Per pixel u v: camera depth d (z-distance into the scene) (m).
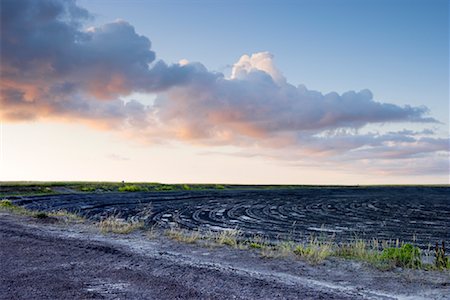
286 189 65.00
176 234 14.38
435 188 75.19
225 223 20.83
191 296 7.11
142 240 13.33
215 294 7.25
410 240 16.19
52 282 7.92
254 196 43.53
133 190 49.62
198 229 18.27
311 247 11.99
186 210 26.94
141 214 23.59
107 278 8.29
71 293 7.20
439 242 15.70
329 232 18.20
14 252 10.75
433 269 9.82
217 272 8.88
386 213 27.17
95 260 9.99
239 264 10.09
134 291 7.39
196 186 64.94
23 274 8.51
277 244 14.15
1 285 7.64
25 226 15.50
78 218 18.81
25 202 29.56
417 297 7.56
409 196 47.00
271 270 9.52
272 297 7.14
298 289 7.71
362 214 26.39
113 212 24.30
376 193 53.97
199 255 11.13
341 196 45.88
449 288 8.16
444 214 26.66
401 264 10.21
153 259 10.14
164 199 35.69
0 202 24.09
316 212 27.52
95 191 45.78
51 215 19.30
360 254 11.22
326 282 8.54
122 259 10.12
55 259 10.04
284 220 22.61
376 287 8.23
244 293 7.34
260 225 20.28
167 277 8.41
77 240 12.72
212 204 32.25
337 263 10.39
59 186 48.00
